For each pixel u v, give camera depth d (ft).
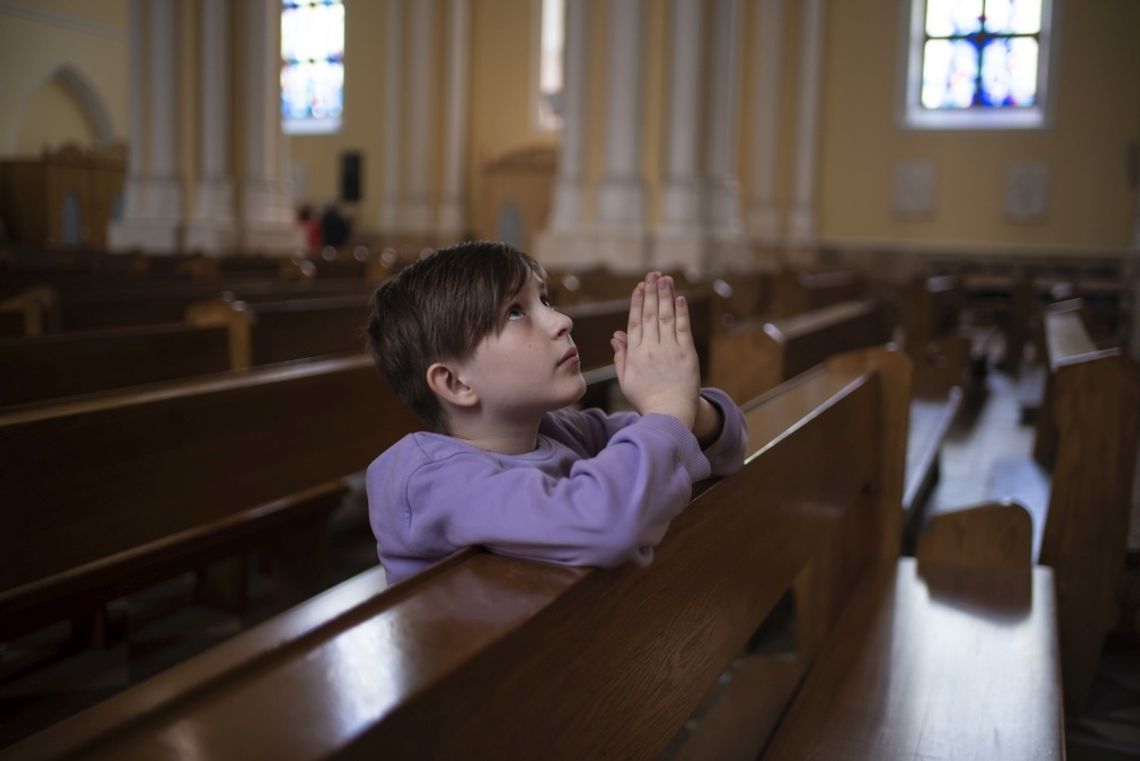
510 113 58.23
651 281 4.28
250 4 43.24
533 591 3.31
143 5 43.32
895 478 9.34
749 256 37.99
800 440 6.40
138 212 44.19
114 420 6.50
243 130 44.01
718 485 4.81
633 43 34.50
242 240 44.04
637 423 3.86
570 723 3.51
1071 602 9.78
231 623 10.68
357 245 56.95
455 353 3.99
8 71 65.00
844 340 16.56
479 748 2.93
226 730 2.34
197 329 10.69
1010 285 30.94
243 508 7.68
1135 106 49.03
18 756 2.15
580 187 35.65
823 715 6.13
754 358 11.32
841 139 53.93
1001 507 8.89
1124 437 9.51
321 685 2.58
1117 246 49.75
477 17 58.29
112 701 2.40
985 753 5.69
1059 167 50.47
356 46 60.90
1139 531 10.63
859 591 8.43
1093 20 49.37
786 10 52.13
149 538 6.86
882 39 52.80
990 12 51.44
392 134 57.41
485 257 4.01
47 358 8.96
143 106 43.78
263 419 7.84
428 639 2.91
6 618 6.93
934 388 21.42
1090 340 13.83
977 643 7.28
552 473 4.17
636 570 3.94
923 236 53.06
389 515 3.89
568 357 4.08
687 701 4.71
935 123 52.39
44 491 6.08
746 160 51.37
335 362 9.11
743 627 5.46
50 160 63.21
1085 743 9.04
